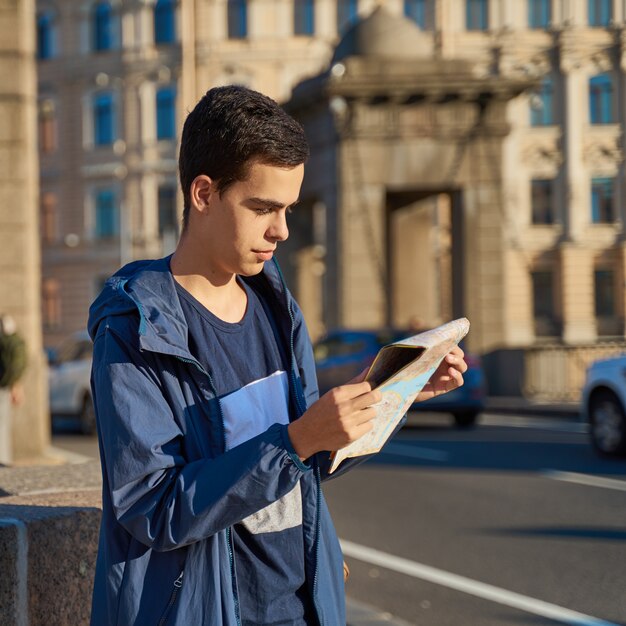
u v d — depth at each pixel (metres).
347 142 24.06
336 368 17.14
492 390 23.72
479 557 6.73
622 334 47.66
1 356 9.67
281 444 1.85
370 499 9.09
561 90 47.03
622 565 6.38
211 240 2.05
